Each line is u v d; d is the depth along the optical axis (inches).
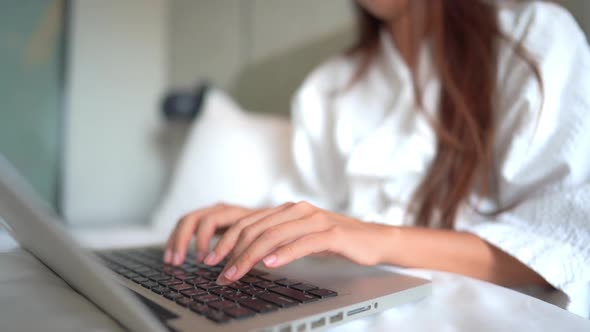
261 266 19.4
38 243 14.1
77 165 77.3
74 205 77.0
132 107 83.1
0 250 19.1
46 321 12.1
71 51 76.7
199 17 74.9
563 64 24.1
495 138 26.3
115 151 81.0
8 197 10.7
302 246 16.7
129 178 82.5
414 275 19.5
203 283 15.9
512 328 13.6
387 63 35.4
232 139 47.3
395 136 31.7
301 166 38.9
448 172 28.1
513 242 20.8
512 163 24.0
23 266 16.9
